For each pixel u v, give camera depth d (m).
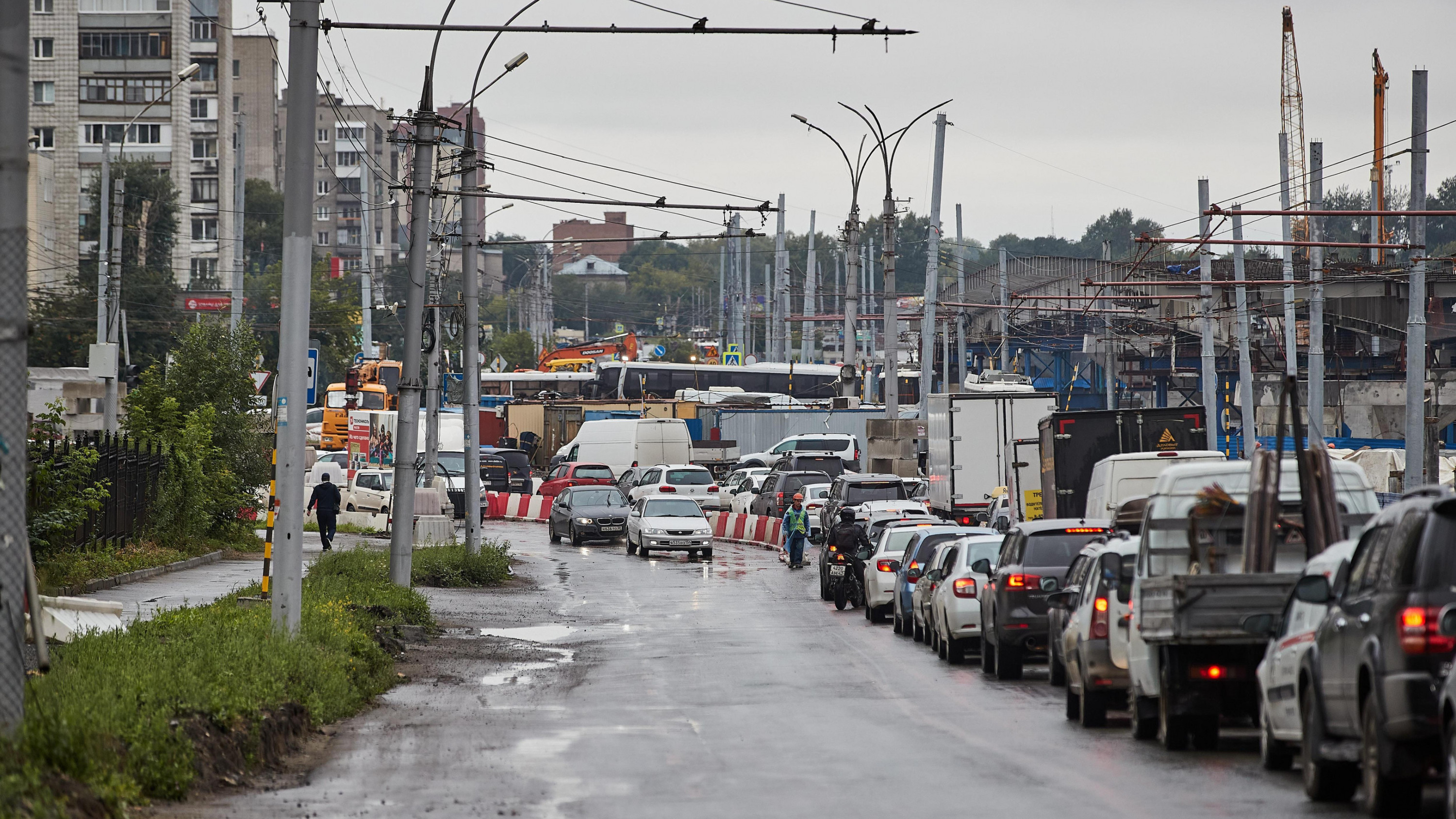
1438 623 31.61
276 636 60.12
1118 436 116.62
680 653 84.81
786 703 62.50
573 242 141.12
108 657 50.66
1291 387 48.00
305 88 67.56
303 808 38.22
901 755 47.00
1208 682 46.38
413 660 80.38
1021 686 68.81
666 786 41.25
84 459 96.12
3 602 34.28
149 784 38.03
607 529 188.88
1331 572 38.75
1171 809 36.56
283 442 66.94
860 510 154.75
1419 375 148.12
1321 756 36.88
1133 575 51.84
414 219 104.19
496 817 36.94
